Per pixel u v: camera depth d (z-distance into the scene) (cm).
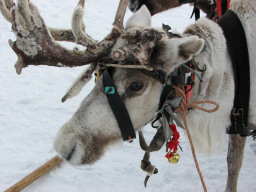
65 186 340
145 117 228
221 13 332
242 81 254
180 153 403
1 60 630
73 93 228
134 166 377
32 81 572
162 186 346
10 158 376
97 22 904
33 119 462
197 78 238
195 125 261
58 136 223
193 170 372
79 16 192
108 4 1090
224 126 273
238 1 267
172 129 245
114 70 209
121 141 233
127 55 197
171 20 1028
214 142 273
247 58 252
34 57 192
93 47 205
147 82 211
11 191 307
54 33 220
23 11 178
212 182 352
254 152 405
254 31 255
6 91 529
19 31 182
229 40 256
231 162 311
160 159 390
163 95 223
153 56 205
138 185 347
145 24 227
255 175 361
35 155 383
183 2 446
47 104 505
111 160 386
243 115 261
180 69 221
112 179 355
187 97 236
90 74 223
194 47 196
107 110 215
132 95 211
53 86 565
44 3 970
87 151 220
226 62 253
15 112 474
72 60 202
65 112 489
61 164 358
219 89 252
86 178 353
